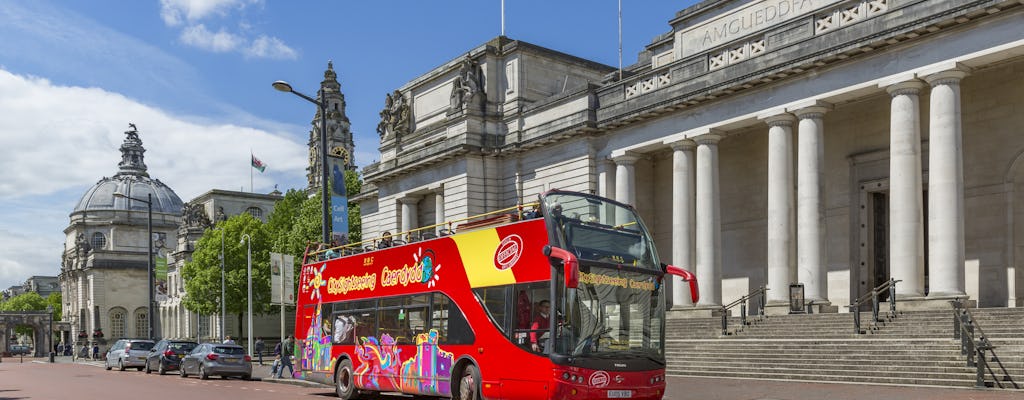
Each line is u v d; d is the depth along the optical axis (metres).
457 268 23.09
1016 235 36.41
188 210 144.25
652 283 20.66
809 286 37.41
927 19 32.59
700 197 43.03
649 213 51.69
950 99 32.88
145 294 161.50
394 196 63.00
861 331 31.00
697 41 46.19
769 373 30.00
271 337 117.88
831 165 43.62
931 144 33.38
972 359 24.77
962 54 32.38
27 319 145.25
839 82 36.69
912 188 34.00
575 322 19.22
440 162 57.44
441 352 23.20
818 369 28.89
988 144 37.53
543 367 19.38
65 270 179.75
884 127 41.31
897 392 23.80
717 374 31.69
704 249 42.66
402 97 64.31
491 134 55.50
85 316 162.12
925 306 32.41
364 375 26.92
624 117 46.28
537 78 55.84
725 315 36.81
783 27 38.88
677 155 44.53
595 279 19.69
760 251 46.78
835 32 36.12
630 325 19.98
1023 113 36.34
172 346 49.22
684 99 42.75
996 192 37.12
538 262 20.19
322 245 32.81
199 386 36.47
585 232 20.09
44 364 80.94
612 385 19.30
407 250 25.52
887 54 34.97
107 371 56.81
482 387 21.41
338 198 37.31
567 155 50.59
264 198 151.25
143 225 179.12
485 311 21.73
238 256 99.25
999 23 31.36
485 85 56.12
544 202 20.22
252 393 31.58
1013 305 36.06
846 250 42.53
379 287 26.70
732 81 40.25
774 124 39.53
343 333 28.47
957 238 32.41
